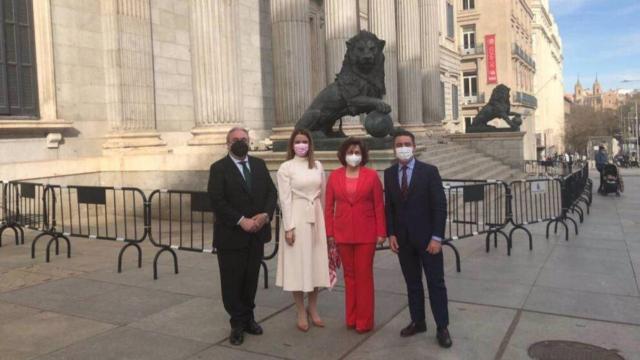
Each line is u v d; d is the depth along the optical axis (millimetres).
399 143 5176
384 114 10469
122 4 14086
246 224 5082
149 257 8875
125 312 6086
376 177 5391
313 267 5430
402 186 5164
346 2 15914
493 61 54125
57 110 12883
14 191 11016
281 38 15000
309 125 10930
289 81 14953
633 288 6863
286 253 5406
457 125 41688
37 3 12500
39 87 12602
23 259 8734
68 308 6230
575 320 5691
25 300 6539
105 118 14094
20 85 12258
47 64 12594
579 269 7875
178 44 16469
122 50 14094
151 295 6738
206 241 10109
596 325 5539
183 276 7648
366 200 5367
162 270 8008
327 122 11008
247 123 19453
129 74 14234
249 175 5293
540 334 5305
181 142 16547
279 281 5484
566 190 10773
